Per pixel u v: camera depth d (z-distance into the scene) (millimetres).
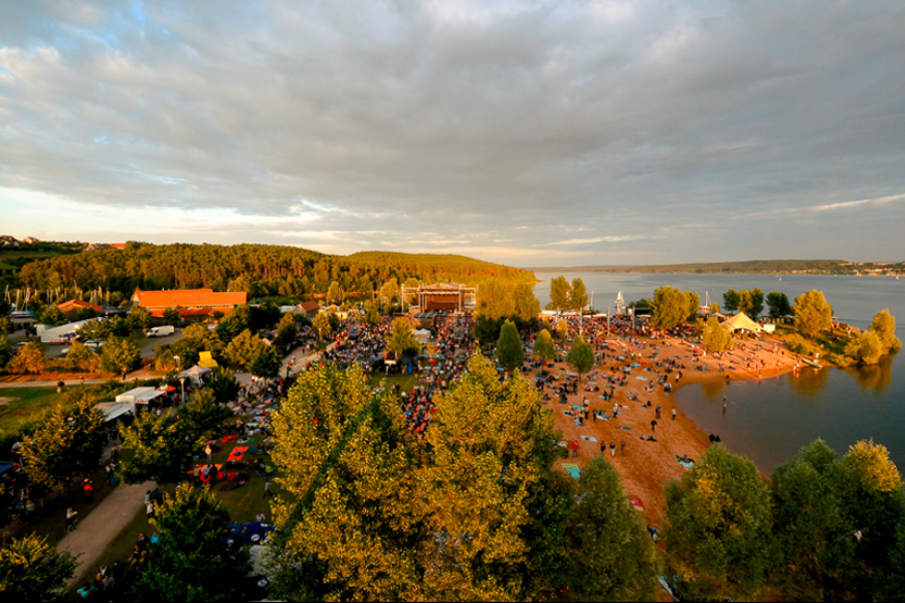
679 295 105562
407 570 16656
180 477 25406
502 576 17359
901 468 37719
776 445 40750
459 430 21297
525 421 21953
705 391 56938
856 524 19078
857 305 185625
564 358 69750
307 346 73000
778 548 17984
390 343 57375
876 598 16922
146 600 14984
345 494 17938
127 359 51938
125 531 22797
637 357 74062
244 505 25156
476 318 94062
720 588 17578
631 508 17469
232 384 39781
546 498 18969
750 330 96500
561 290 137000
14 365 51375
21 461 26609
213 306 109375
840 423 46844
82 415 26531
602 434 39000
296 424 22469
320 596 16250
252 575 17781
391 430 22578
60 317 84812
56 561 16734
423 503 18703
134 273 151375
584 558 17156
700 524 18062
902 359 77312
